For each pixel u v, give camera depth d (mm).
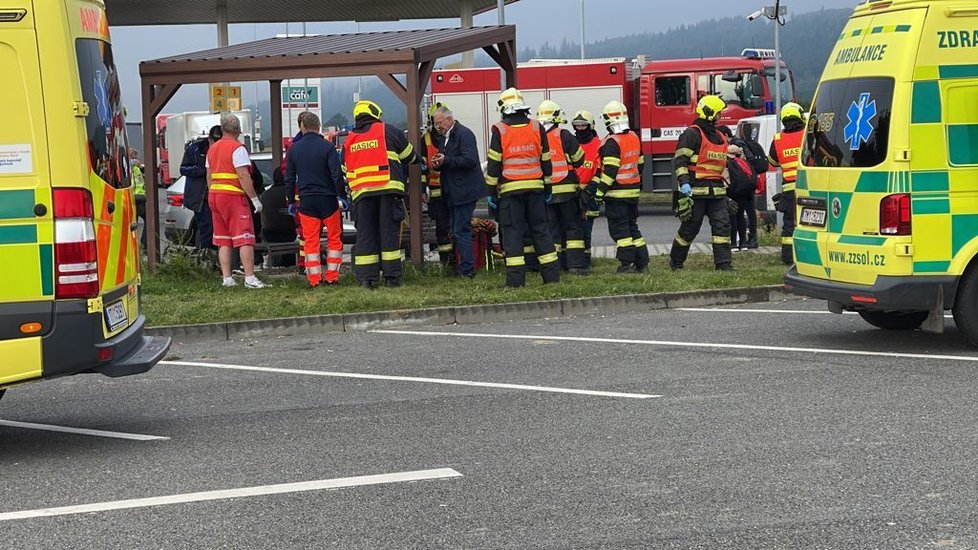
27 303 7250
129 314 8195
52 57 7219
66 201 7250
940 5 9961
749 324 12258
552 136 15570
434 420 8273
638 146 15625
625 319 12945
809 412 8141
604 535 5719
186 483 6852
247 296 14234
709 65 29281
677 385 9195
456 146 15273
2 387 7336
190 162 17203
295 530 5938
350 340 12227
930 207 9969
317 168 14773
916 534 5625
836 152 10625
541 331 12289
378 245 14836
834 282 10625
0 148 7203
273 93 18547
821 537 5613
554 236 16141
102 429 8383
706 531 5734
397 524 5977
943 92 9969
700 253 18422
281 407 8922
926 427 7645
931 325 10164
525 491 6473
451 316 13164
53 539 5922
